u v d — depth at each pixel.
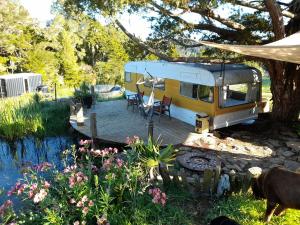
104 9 7.60
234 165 7.76
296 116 11.61
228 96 11.20
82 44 38.12
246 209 5.45
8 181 8.02
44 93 21.20
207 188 6.00
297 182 4.47
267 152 8.73
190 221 5.18
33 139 11.80
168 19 11.38
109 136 9.84
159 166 6.57
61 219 4.33
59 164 9.22
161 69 12.34
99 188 5.14
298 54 6.30
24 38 30.36
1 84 21.38
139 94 12.44
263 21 11.22
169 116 11.96
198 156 8.03
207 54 12.68
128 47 13.00
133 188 5.09
